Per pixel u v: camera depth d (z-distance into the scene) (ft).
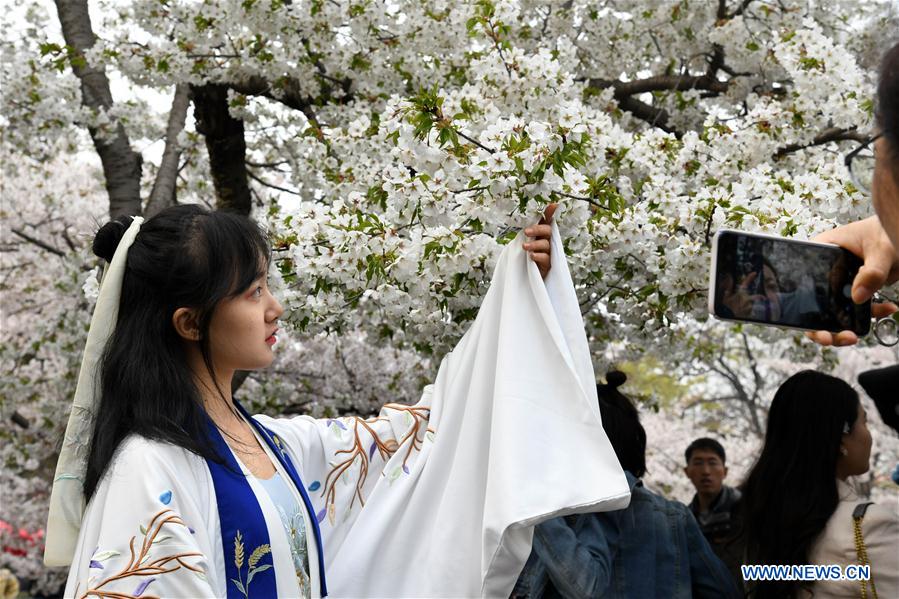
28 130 18.71
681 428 34.88
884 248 5.17
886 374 5.29
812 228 9.19
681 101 17.03
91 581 5.05
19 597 34.47
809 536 8.33
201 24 14.93
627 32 17.26
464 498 6.45
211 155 18.25
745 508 9.01
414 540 6.65
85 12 19.45
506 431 6.14
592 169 10.71
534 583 9.01
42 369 26.86
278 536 5.62
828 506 8.34
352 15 13.97
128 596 4.99
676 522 9.23
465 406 6.77
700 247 9.52
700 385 36.91
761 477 8.74
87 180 29.66
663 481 31.65
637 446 9.67
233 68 15.98
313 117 16.38
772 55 15.62
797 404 8.64
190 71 15.80
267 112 18.85
